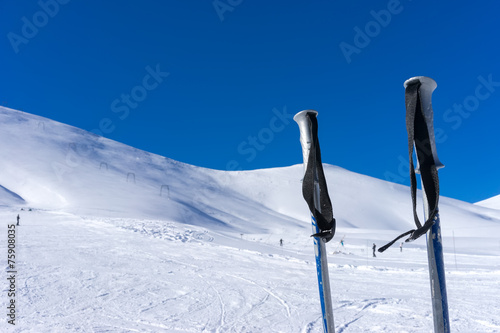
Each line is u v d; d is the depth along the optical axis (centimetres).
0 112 13125
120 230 3344
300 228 8850
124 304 973
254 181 13925
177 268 1669
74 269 1498
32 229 3200
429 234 174
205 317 862
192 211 8231
